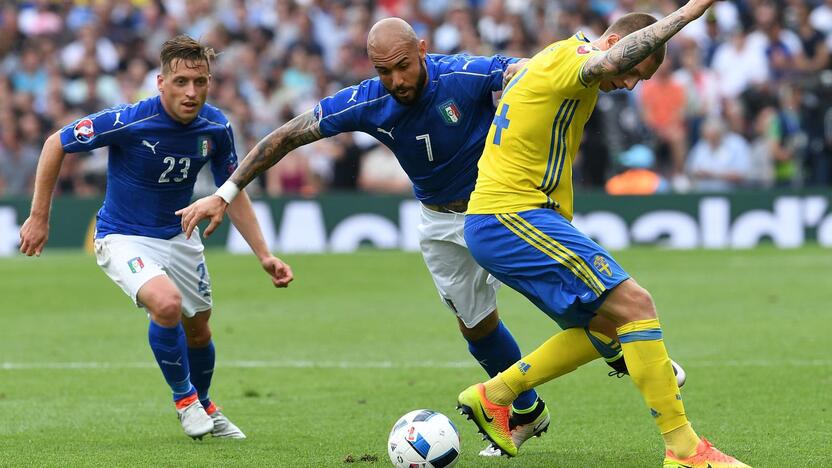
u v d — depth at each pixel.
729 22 70.25
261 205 60.59
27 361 31.58
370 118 19.80
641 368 17.50
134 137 21.62
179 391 21.33
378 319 38.81
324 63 70.31
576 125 18.25
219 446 21.05
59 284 48.88
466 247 20.83
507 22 68.19
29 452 20.59
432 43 69.81
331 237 60.41
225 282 48.91
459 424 23.16
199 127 21.92
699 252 56.81
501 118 18.25
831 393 25.27
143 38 72.50
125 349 33.59
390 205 60.38
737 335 33.97
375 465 19.31
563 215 18.50
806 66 66.50
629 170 61.38
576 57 17.59
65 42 75.31
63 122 66.56
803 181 62.16
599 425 22.59
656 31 16.62
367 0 74.38
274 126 65.81
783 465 18.77
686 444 17.58
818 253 55.47
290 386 27.64
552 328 36.16
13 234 60.38
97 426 23.12
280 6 72.19
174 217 22.36
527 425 20.12
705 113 63.59
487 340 21.59
